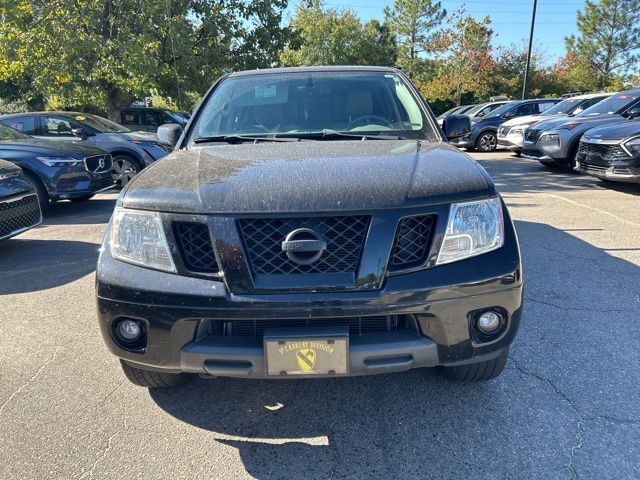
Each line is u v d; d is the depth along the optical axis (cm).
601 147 753
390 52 4078
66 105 1532
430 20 4956
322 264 200
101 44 1380
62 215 754
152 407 261
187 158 269
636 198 728
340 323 203
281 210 200
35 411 258
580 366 285
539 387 266
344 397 265
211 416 253
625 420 238
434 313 203
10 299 414
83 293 425
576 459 214
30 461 222
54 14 1355
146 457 224
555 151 957
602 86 5000
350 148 268
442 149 271
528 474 207
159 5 1399
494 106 1855
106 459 223
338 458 221
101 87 1491
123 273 214
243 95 347
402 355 205
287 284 197
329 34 3900
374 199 204
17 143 749
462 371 253
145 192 223
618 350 301
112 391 275
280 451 227
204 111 342
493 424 239
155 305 206
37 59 1380
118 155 954
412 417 246
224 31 1636
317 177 218
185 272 206
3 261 520
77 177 740
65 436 238
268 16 1708
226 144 305
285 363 201
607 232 553
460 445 226
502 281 209
